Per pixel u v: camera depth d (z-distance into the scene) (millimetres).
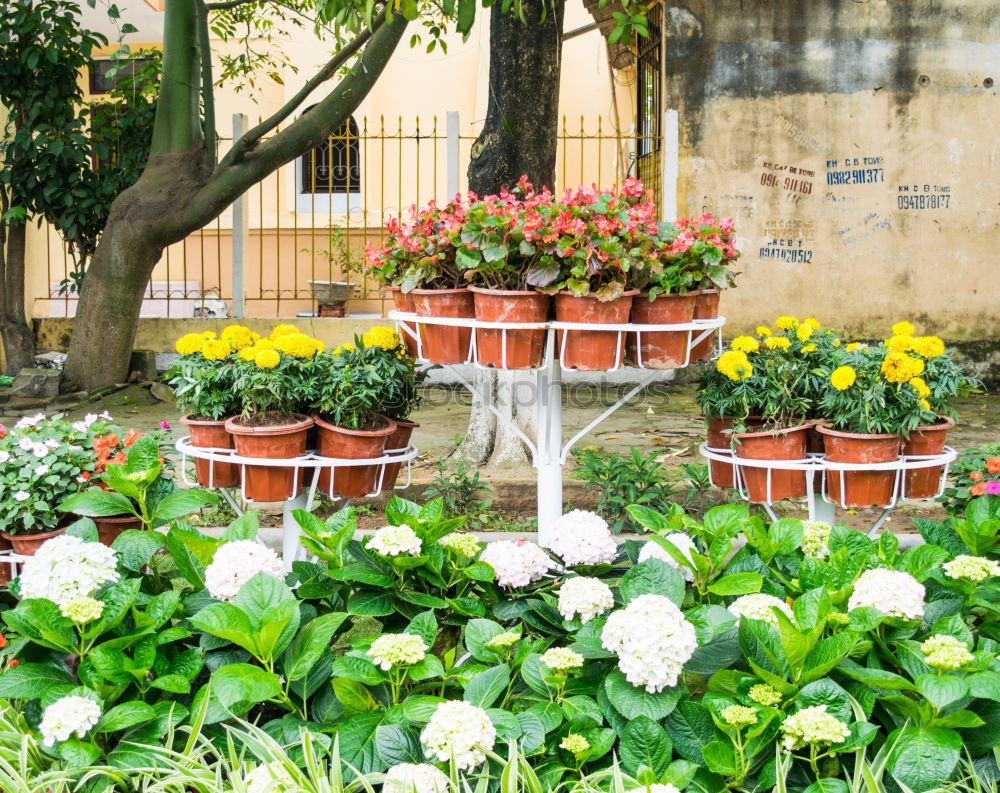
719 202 9750
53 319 10469
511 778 2211
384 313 10805
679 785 2227
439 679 2668
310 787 2256
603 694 2465
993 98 9586
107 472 3512
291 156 8297
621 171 11547
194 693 2668
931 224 9695
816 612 2463
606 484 5141
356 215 12023
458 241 3631
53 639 2578
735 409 3963
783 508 5379
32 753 2453
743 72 9641
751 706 2340
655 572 2676
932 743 2248
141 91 9852
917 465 3811
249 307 12219
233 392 3809
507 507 5594
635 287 3686
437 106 12055
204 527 5031
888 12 9555
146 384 9438
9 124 9633
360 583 2900
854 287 9773
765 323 9828
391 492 5457
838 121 9648
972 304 9727
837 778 2334
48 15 9250
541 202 3711
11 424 8117
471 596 3016
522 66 6078
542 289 3543
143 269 9094
